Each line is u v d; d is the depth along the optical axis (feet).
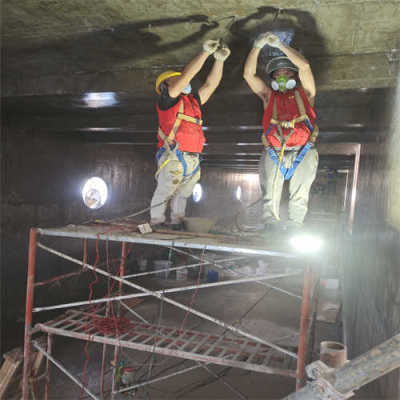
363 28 9.46
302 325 8.64
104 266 31.76
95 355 19.85
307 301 8.56
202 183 54.54
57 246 26.03
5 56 12.73
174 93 9.48
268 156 9.94
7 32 10.96
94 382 17.04
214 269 35.09
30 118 21.94
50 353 12.76
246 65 9.66
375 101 14.16
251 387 16.48
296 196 9.87
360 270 15.49
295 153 9.70
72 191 27.78
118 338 11.53
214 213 59.72
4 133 21.30
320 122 16.55
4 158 21.36
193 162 10.39
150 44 11.37
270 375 17.60
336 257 29.91
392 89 10.46
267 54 11.28
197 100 10.65
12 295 22.25
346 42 10.32
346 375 4.24
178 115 9.87
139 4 9.16
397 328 7.38
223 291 31.27
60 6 9.45
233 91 12.50
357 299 15.71
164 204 10.66
